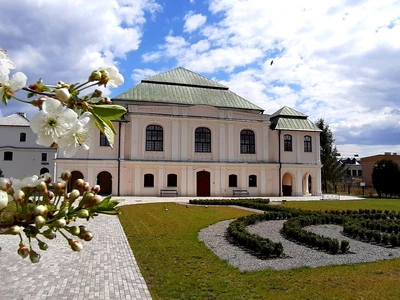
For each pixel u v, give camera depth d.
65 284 8.02
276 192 42.16
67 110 1.65
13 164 53.75
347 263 10.16
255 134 42.03
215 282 8.23
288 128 43.16
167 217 20.36
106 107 1.90
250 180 41.53
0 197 1.60
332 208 27.16
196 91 43.53
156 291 7.62
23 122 55.41
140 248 11.98
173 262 10.11
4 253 10.88
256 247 11.46
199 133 40.09
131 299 7.10
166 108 38.75
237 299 7.12
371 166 83.19
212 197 38.19
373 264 10.04
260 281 8.31
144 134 38.00
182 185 38.47
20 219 1.76
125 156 37.84
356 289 7.68
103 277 8.58
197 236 14.38
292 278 8.55
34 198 1.84
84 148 1.73
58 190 1.85
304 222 17.64
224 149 40.50
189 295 7.36
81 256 10.70
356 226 15.41
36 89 1.81
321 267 9.63
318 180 44.19
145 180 37.88
